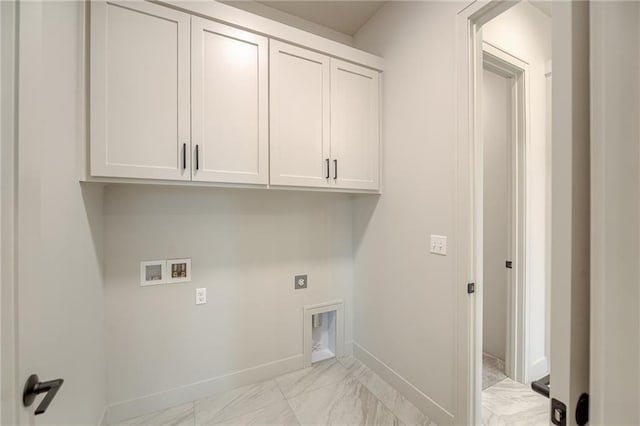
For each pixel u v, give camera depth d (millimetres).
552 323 461
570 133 436
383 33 2123
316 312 2334
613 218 390
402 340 1952
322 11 2178
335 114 1963
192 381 1889
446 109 1641
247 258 2076
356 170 2051
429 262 1752
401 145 1966
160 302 1802
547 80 2148
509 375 2125
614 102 386
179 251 1854
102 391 1585
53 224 956
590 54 414
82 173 1267
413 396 1847
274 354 2168
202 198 1926
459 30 1557
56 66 1008
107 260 1659
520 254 2051
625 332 383
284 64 1783
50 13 960
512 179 2066
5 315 579
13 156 600
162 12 1443
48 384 679
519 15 1983
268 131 1740
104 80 1321
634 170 370
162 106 1451
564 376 446
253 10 2080
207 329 1938
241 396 1929
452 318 1604
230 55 1618
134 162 1387
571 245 436
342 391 1982
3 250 577
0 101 574
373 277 2244
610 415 396
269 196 2156
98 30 1310
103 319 1618
